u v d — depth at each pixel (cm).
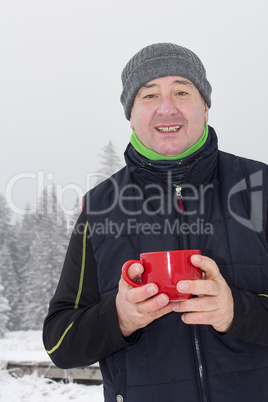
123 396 154
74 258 183
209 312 126
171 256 123
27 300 3259
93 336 150
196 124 178
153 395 148
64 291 180
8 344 1155
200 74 182
